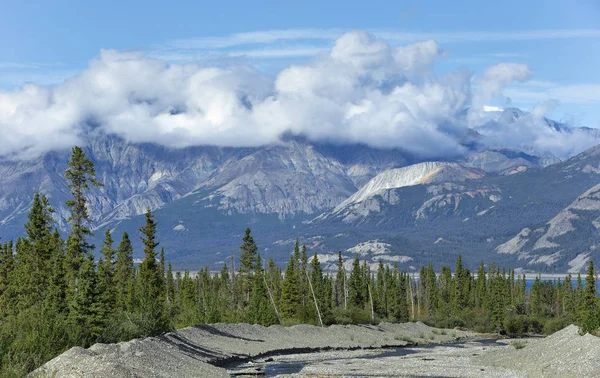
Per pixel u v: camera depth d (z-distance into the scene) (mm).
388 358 87062
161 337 75438
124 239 133500
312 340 106875
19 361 46844
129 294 112750
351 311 144875
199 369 61688
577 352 64188
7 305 95125
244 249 155500
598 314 75938
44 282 93625
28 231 99625
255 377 64438
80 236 97062
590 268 152625
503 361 76188
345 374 68250
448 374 68000
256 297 129625
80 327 65062
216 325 96688
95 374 44906
